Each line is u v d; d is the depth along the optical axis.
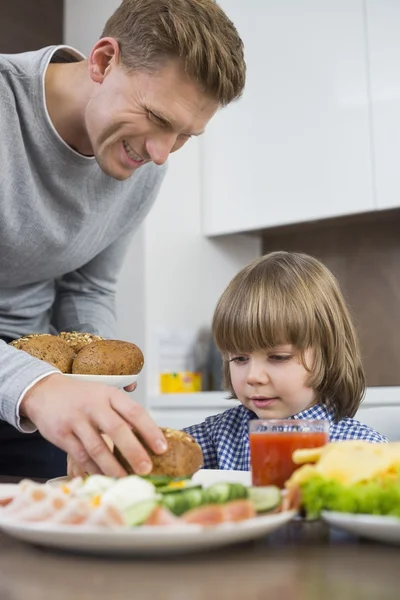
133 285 3.02
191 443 0.91
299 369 1.46
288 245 3.33
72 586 0.55
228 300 1.52
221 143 3.17
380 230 3.07
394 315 3.03
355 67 2.80
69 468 1.02
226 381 1.64
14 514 0.68
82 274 1.81
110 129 1.30
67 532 0.60
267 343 1.45
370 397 2.48
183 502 0.68
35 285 1.68
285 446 0.83
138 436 0.90
